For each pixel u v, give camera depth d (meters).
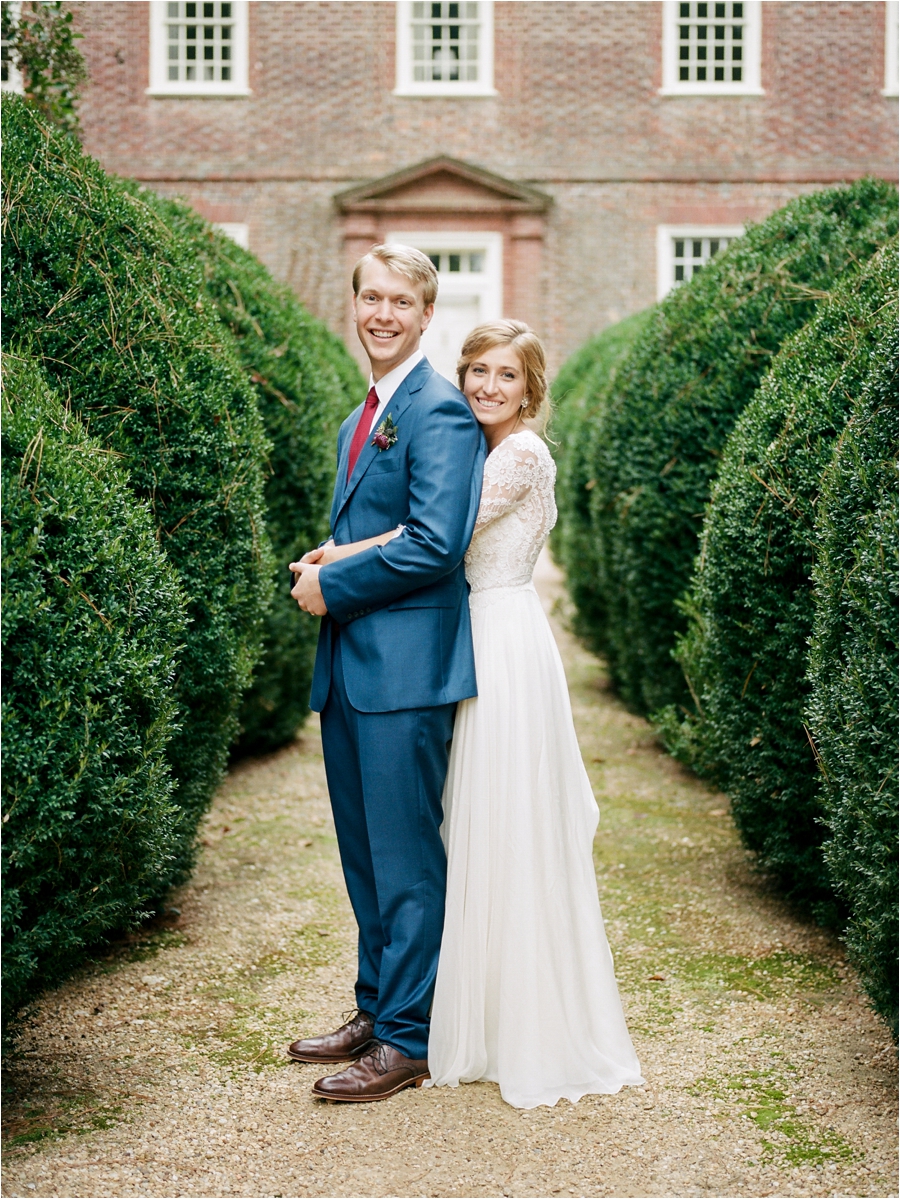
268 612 4.02
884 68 15.27
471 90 15.32
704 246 15.79
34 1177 2.48
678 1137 2.65
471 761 2.96
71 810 2.54
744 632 3.74
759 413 3.79
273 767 5.97
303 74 15.20
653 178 15.44
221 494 3.50
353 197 15.07
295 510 5.40
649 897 4.17
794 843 3.81
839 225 4.73
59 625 2.53
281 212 15.27
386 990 2.96
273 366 5.07
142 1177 2.49
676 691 5.45
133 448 3.31
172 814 3.31
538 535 3.06
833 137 15.38
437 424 2.90
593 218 15.54
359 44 15.22
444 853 3.01
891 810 2.58
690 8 15.39
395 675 2.89
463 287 15.72
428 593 2.92
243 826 5.00
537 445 3.02
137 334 3.34
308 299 15.34
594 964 2.98
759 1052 3.05
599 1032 2.95
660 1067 2.99
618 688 7.46
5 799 2.41
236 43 15.09
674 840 4.78
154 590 2.82
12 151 3.30
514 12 15.30
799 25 15.23
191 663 3.45
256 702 5.67
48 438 2.68
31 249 3.23
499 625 3.01
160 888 3.86
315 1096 2.84
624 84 15.41
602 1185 2.46
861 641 2.73
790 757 3.63
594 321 15.65
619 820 5.05
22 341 3.15
